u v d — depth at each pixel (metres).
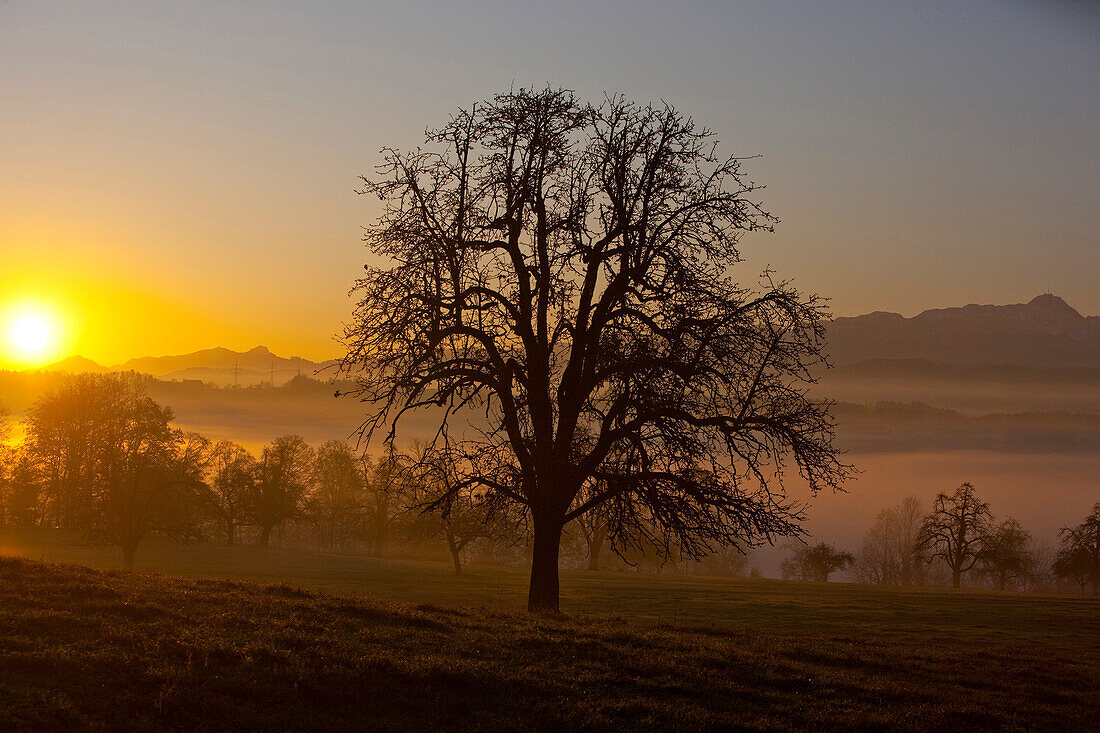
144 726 9.50
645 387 20.23
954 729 12.32
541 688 12.10
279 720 10.12
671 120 21.67
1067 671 19.88
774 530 20.64
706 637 18.92
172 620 13.57
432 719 10.72
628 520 21.83
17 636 11.75
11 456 83.81
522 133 21.58
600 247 21.62
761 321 20.94
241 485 98.00
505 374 21.72
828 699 13.37
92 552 78.56
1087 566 97.12
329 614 15.44
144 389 72.56
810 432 20.55
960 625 41.81
